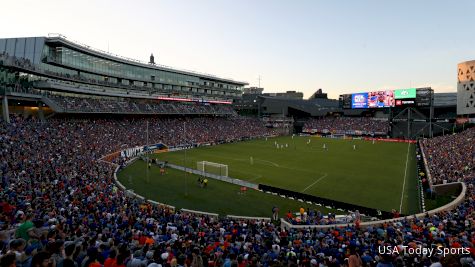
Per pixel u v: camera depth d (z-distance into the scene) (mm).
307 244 16125
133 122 81125
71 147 50406
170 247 12047
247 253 12641
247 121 120062
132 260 8383
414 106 89000
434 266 8375
